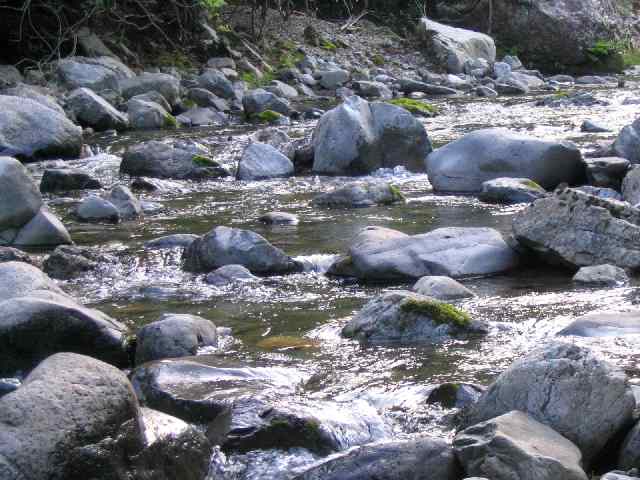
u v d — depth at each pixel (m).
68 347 4.79
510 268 6.44
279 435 3.73
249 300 5.98
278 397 4.11
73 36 17.64
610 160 9.13
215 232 6.86
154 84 16.64
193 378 4.36
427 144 10.89
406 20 25.50
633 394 3.77
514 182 8.83
